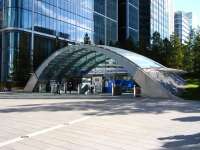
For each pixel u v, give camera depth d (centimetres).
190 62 6862
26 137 1111
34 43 5378
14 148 952
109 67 4878
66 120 1507
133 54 3562
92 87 4159
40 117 1612
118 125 1359
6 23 5250
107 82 4269
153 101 2591
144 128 1285
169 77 3603
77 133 1182
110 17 7919
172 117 1600
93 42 7025
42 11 5575
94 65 4819
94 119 1537
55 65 4322
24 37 5212
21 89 4931
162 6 11094
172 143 1013
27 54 5097
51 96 3388
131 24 8988
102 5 7506
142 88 3161
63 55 4091
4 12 5306
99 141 1045
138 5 9519
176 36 6988
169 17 12000
